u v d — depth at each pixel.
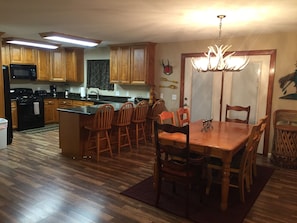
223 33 4.47
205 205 2.90
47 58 7.17
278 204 2.96
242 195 2.96
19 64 6.50
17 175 3.63
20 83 7.02
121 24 3.84
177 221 2.58
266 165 4.29
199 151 2.82
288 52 4.39
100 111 4.12
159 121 3.35
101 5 2.86
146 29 4.20
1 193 3.07
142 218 2.61
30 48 6.73
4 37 5.46
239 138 3.06
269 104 4.65
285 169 4.12
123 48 6.12
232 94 5.04
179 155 2.62
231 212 2.75
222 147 2.68
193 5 2.78
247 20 3.45
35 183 3.38
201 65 3.59
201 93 5.41
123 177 3.64
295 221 2.62
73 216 2.61
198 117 5.50
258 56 4.68
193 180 2.68
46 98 7.12
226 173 2.73
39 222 2.49
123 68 6.18
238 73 4.92
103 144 4.76
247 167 3.17
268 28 4.01
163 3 2.73
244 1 2.60
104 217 2.60
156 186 3.15
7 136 5.12
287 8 2.83
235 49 4.90
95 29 4.28
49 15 3.36
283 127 4.18
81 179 3.54
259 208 2.87
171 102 5.85
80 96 7.68
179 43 5.59
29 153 4.65
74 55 7.25
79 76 7.46
